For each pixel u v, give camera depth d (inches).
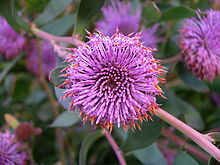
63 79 3.9
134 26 6.4
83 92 3.7
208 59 5.4
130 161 6.5
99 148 6.7
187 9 5.3
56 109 6.6
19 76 7.7
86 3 4.5
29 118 7.1
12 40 6.5
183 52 5.5
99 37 3.9
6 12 5.5
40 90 7.6
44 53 7.0
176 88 7.1
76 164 6.7
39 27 5.9
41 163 6.5
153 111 3.9
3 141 5.7
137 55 3.8
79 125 6.6
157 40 6.6
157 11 5.5
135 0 6.7
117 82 3.8
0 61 7.3
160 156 5.3
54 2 5.7
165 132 5.7
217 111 6.8
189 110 5.7
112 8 6.6
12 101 7.6
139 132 4.7
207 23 5.5
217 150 3.8
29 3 6.2
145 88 3.8
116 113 3.7
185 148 5.2
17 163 5.7
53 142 7.0
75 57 3.9
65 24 5.9
